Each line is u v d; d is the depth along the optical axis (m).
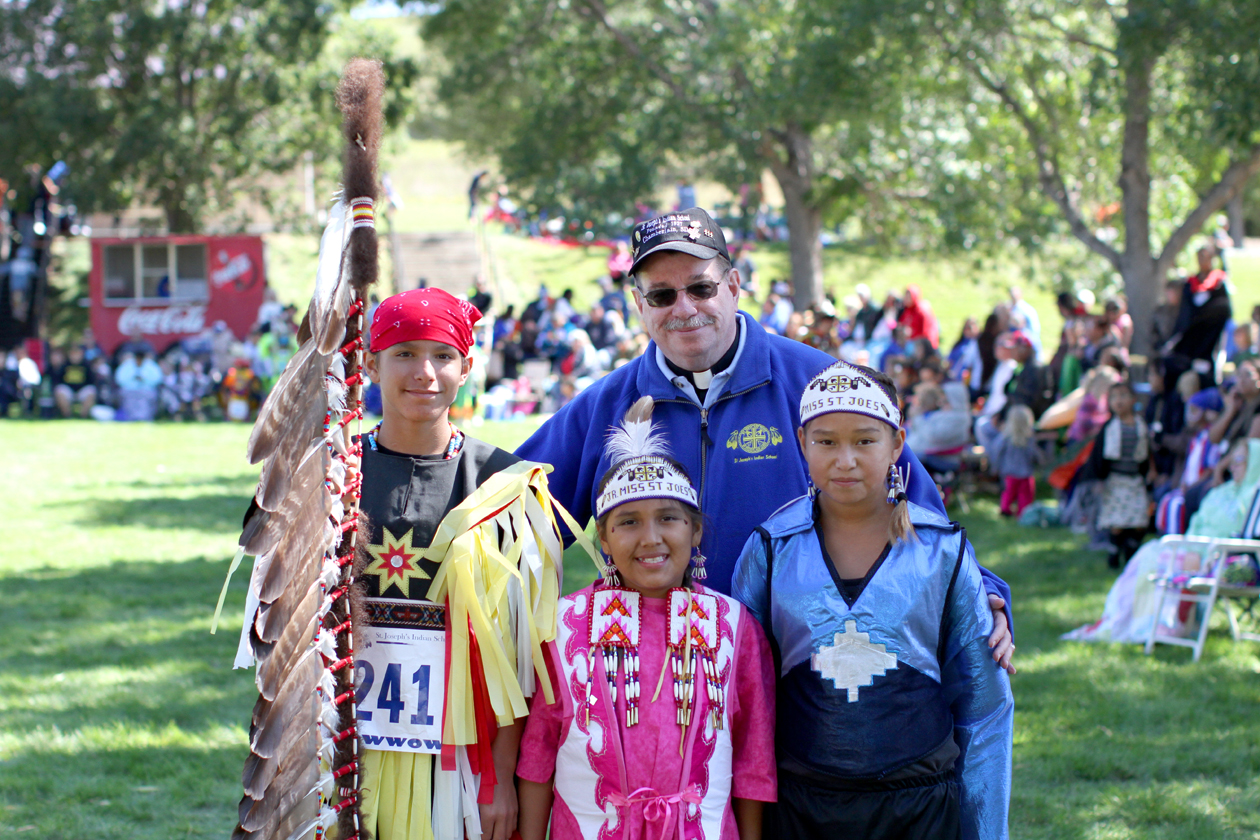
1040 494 10.05
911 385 11.25
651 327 2.83
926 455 9.77
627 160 20.80
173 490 11.58
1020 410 9.34
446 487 2.50
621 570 2.48
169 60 23.69
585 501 2.98
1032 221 16.42
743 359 2.89
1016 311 12.51
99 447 15.00
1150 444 7.65
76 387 19.39
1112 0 13.31
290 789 1.98
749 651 2.49
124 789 4.20
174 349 21.64
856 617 2.46
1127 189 13.40
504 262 27.95
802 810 2.47
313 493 2.07
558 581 2.55
